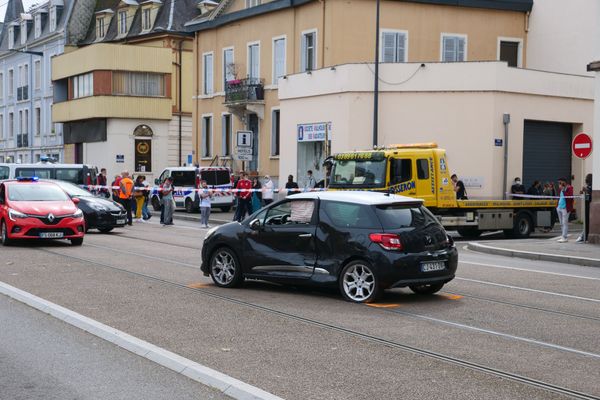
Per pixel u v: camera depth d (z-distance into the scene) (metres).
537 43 37.78
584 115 32.53
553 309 11.33
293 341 8.84
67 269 15.02
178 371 7.47
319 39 35.38
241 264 12.67
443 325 9.95
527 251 19.69
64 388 6.90
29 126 68.75
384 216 11.54
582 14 35.53
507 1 37.41
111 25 61.09
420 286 12.49
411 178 23.05
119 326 9.53
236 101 39.50
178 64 56.47
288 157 34.75
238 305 11.22
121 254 18.00
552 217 26.58
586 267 17.61
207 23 43.22
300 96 33.94
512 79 30.42
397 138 31.03
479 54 37.31
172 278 13.93
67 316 10.01
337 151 31.83
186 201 37.94
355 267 11.58
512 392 6.89
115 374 7.36
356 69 31.22
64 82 61.34
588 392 6.95
